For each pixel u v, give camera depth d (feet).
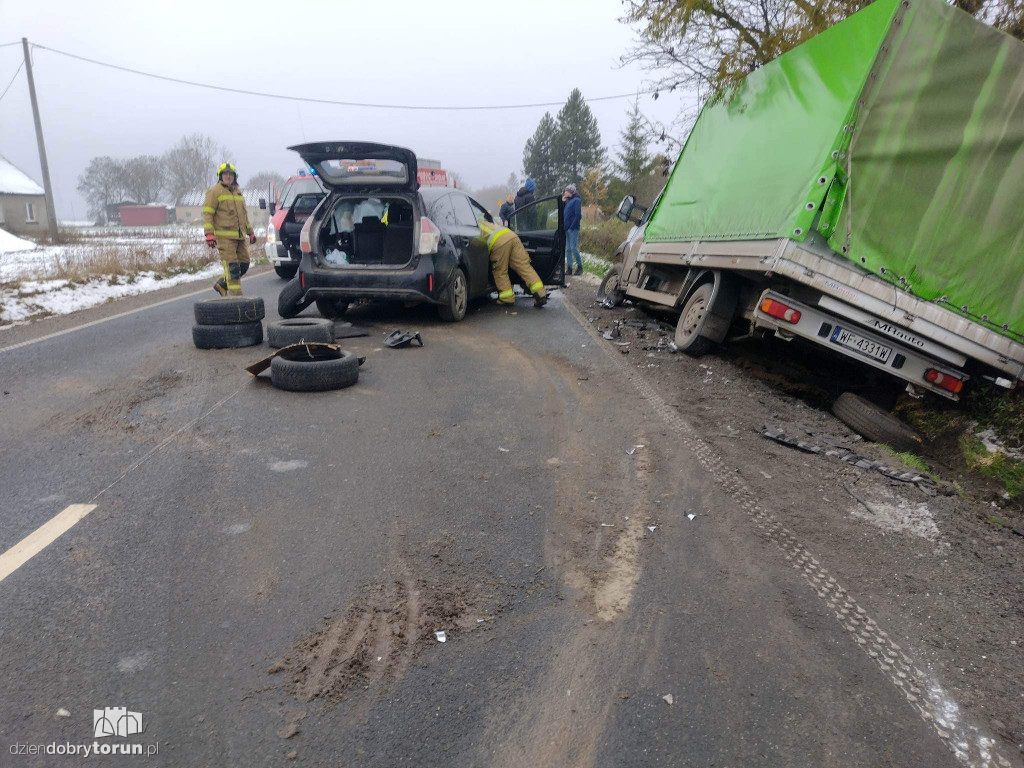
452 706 7.14
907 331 17.15
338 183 27.02
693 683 7.61
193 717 6.86
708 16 33.47
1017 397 17.21
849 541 11.12
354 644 8.03
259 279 44.32
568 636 8.34
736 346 24.44
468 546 10.33
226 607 8.64
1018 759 6.82
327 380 18.16
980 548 11.27
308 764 6.36
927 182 16.03
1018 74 15.60
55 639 7.94
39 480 12.28
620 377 20.57
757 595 9.39
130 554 9.82
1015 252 16.39
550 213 36.22
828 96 16.78
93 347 23.16
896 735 7.03
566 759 6.53
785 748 6.76
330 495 11.91
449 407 17.11
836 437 16.58
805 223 16.40
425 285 26.30
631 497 12.26
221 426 15.30
